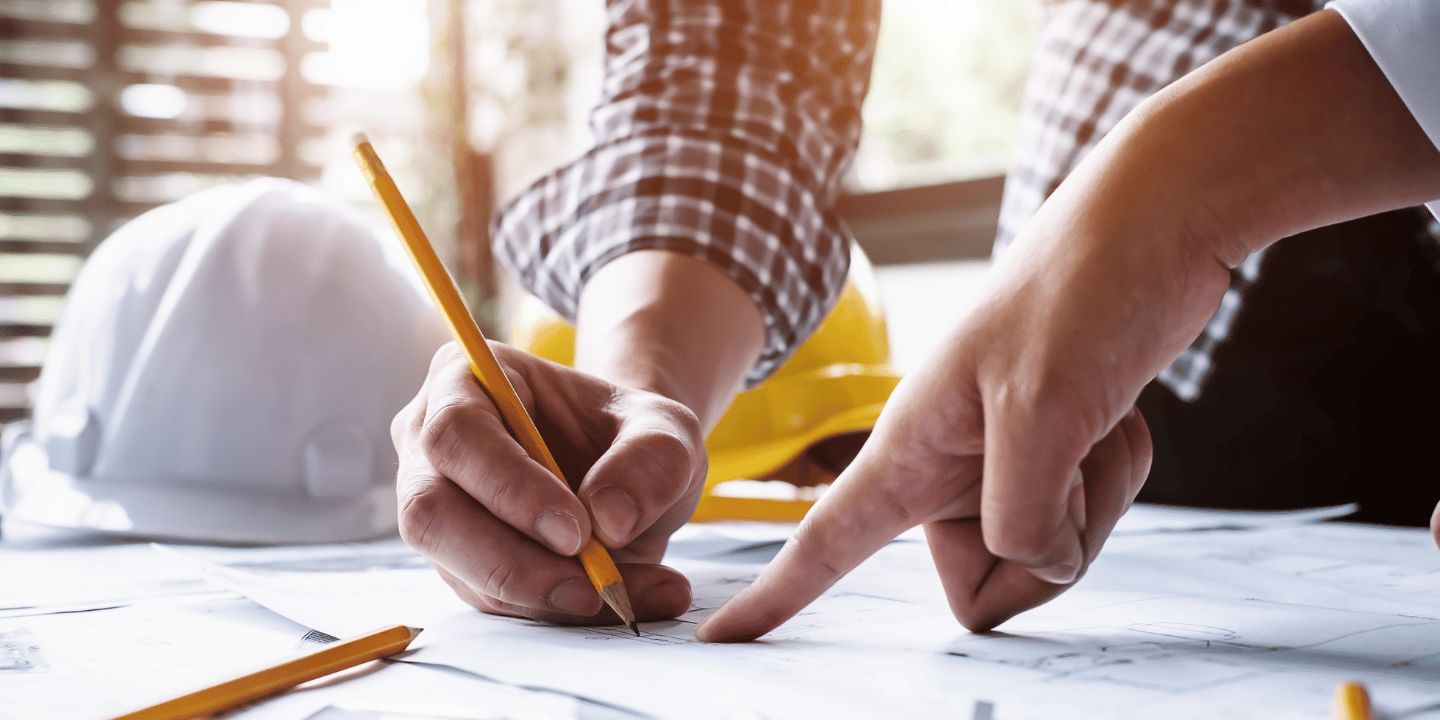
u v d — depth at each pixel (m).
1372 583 0.47
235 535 0.71
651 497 0.38
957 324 0.31
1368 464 0.87
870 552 0.34
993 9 1.96
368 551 0.66
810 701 0.27
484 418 0.39
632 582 0.39
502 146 2.96
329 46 2.83
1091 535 0.33
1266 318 0.90
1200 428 0.94
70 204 2.58
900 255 2.07
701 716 0.25
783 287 0.69
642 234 0.66
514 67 2.90
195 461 0.75
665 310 0.60
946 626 0.38
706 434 0.60
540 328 1.09
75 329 0.81
